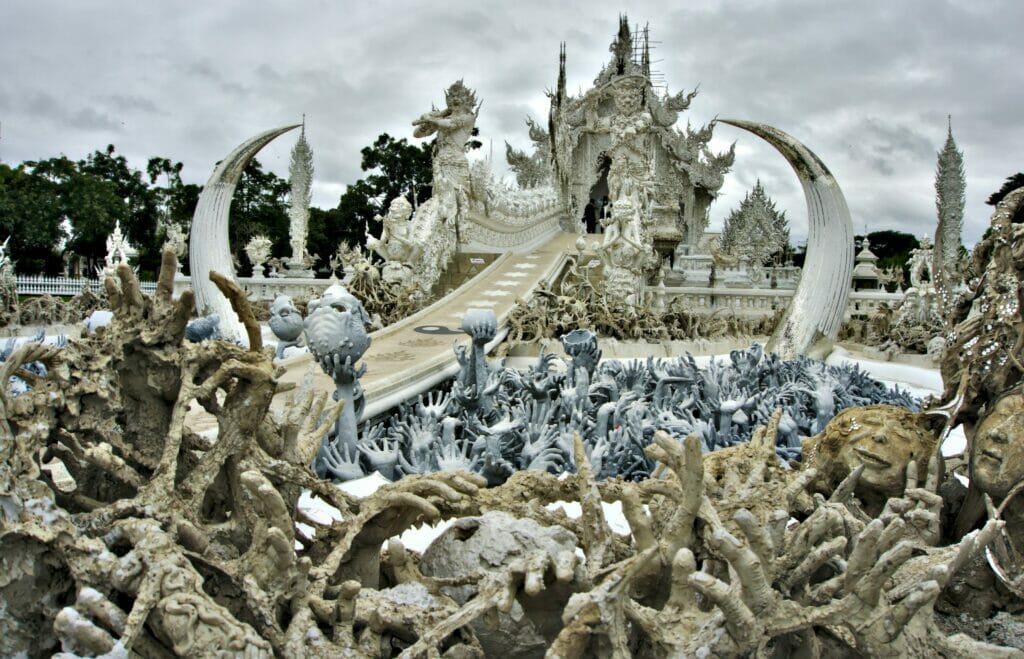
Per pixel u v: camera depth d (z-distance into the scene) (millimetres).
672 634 4969
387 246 37562
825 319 25984
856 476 7254
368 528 6172
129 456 5504
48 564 4605
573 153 72312
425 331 26172
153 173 75688
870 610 5094
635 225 38031
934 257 9320
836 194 25984
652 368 18359
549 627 5465
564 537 6383
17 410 4852
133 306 5477
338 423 11359
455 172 41781
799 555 5609
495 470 11695
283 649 4754
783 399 16625
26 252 61156
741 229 70500
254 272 47344
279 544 4781
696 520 5766
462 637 5273
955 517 7902
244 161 27281
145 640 4484
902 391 21078
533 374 16031
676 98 72375
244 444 5570
